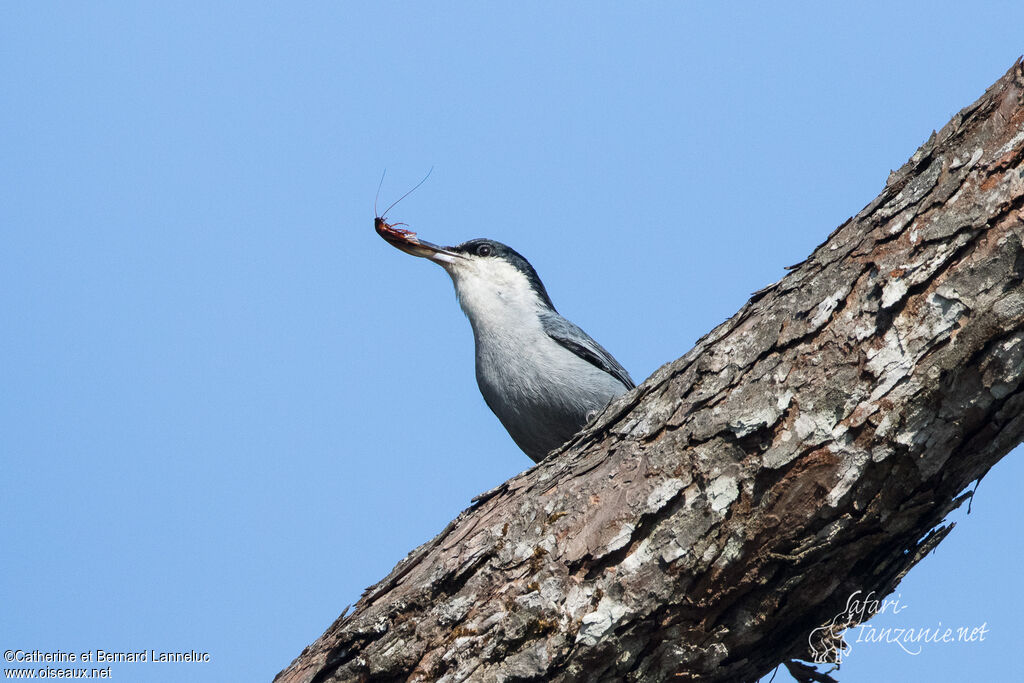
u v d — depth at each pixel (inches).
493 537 299.7
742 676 293.1
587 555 283.1
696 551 272.4
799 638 285.3
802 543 268.8
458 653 287.9
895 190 281.7
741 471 271.6
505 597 289.9
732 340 288.7
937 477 266.1
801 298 279.7
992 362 253.3
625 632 276.7
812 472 265.9
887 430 261.0
